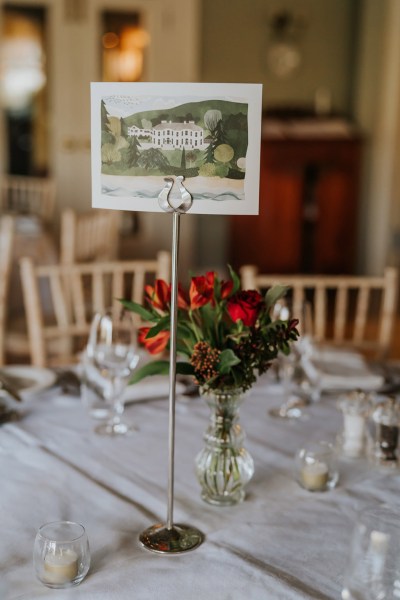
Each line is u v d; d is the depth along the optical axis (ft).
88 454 4.45
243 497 3.93
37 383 5.53
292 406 5.32
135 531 3.59
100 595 3.05
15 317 9.90
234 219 18.44
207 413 5.16
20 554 3.35
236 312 3.53
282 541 3.52
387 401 4.48
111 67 17.90
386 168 18.78
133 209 3.45
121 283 7.40
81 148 18.08
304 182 18.33
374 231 19.35
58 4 17.33
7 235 7.97
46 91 17.70
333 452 4.10
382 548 2.70
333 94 19.35
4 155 17.74
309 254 18.79
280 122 18.48
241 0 18.47
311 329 5.50
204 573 3.22
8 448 4.48
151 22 17.83
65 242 10.26
